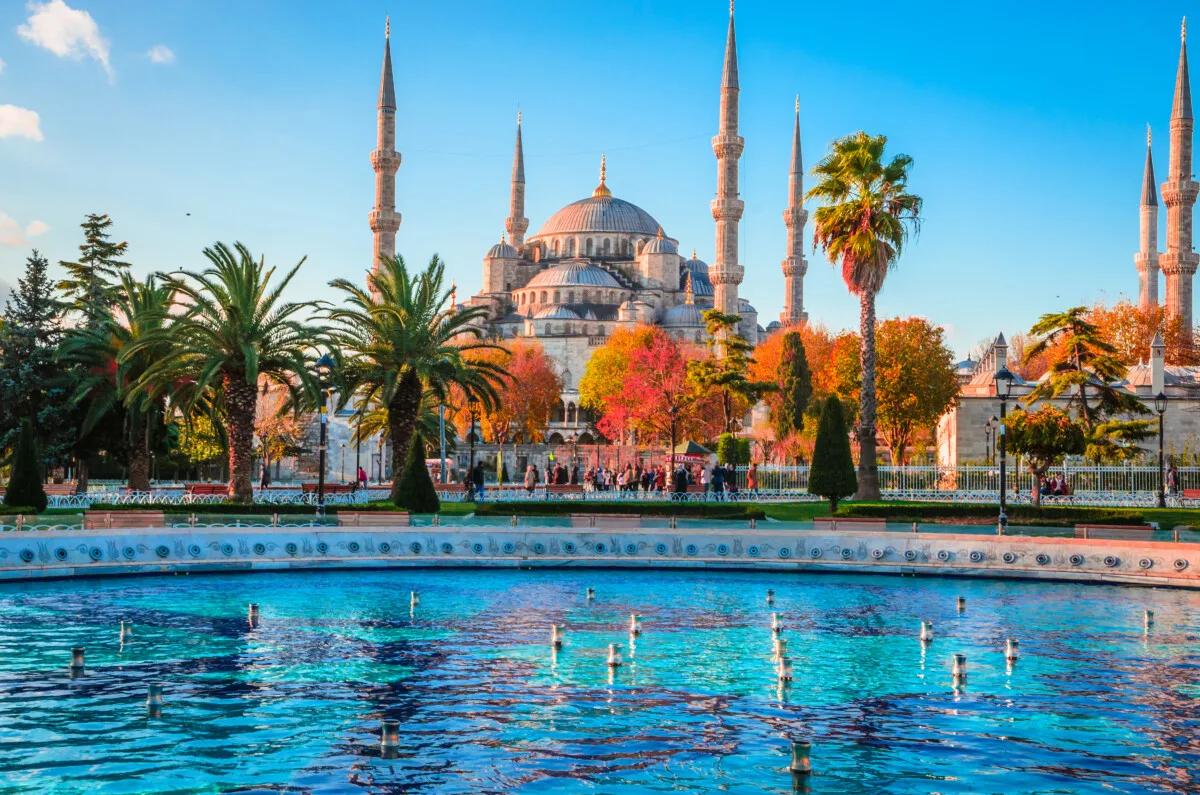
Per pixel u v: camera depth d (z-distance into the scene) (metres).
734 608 27.12
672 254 175.75
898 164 47.81
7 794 13.20
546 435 149.88
